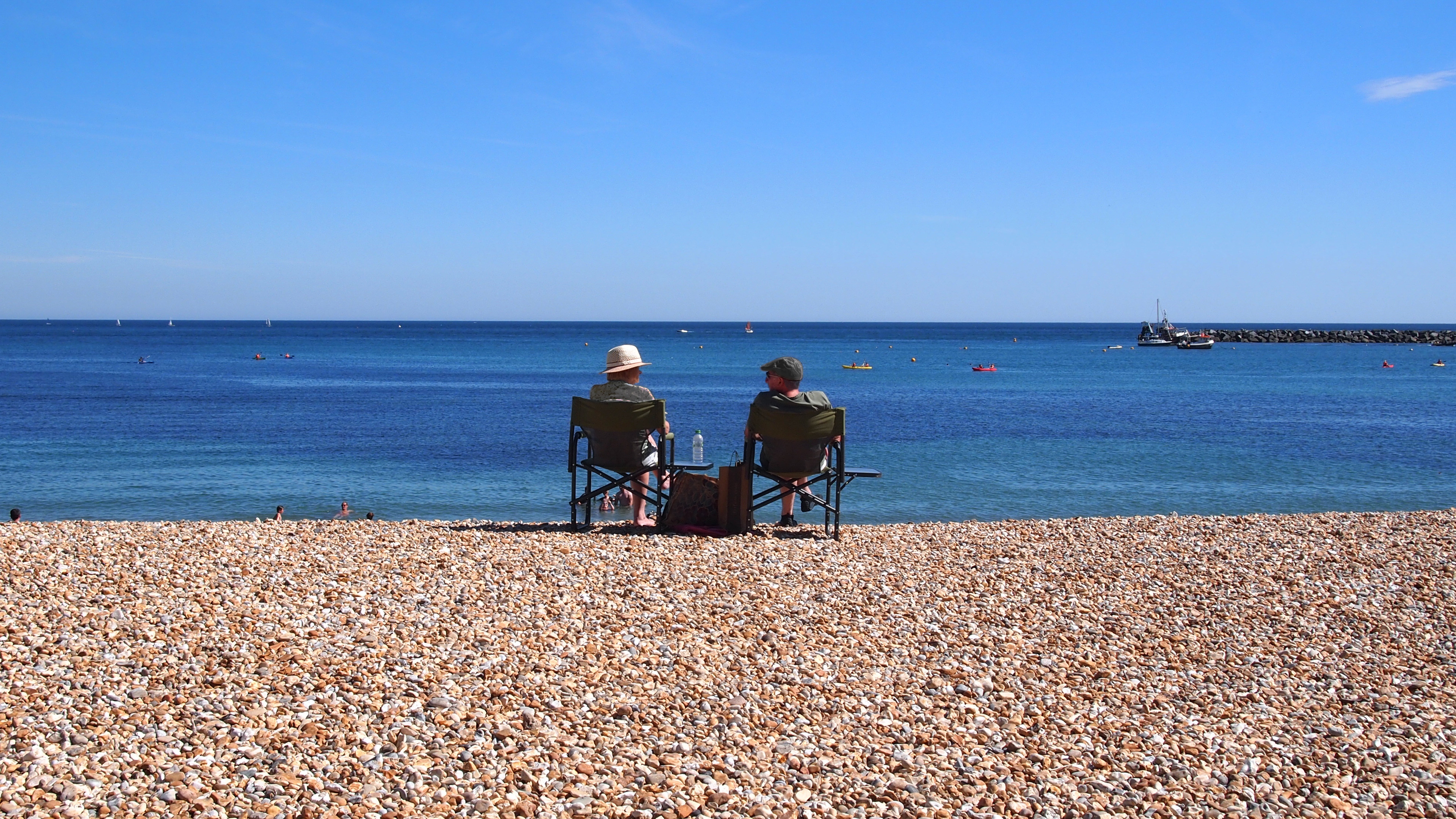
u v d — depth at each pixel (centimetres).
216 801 357
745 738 430
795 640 555
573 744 415
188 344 11631
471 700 453
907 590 661
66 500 1588
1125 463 2016
